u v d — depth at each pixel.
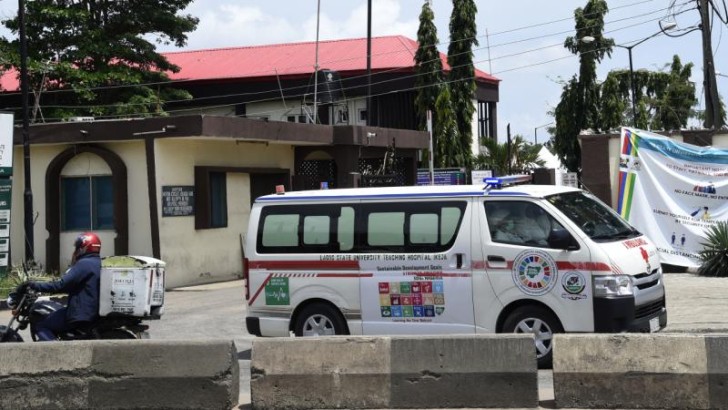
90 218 21.11
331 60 43.03
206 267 21.59
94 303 8.99
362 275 9.95
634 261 9.17
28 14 32.19
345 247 10.09
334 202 10.26
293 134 22.97
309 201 10.41
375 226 9.98
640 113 50.16
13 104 38.59
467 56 40.56
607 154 19.78
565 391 7.00
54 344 7.59
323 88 34.50
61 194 21.36
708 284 15.80
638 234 9.97
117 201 20.39
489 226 9.42
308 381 7.29
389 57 42.56
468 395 7.08
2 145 18.78
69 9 32.59
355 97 41.03
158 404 7.34
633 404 6.88
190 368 7.33
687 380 6.79
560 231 8.99
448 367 7.13
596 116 46.84
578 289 8.93
